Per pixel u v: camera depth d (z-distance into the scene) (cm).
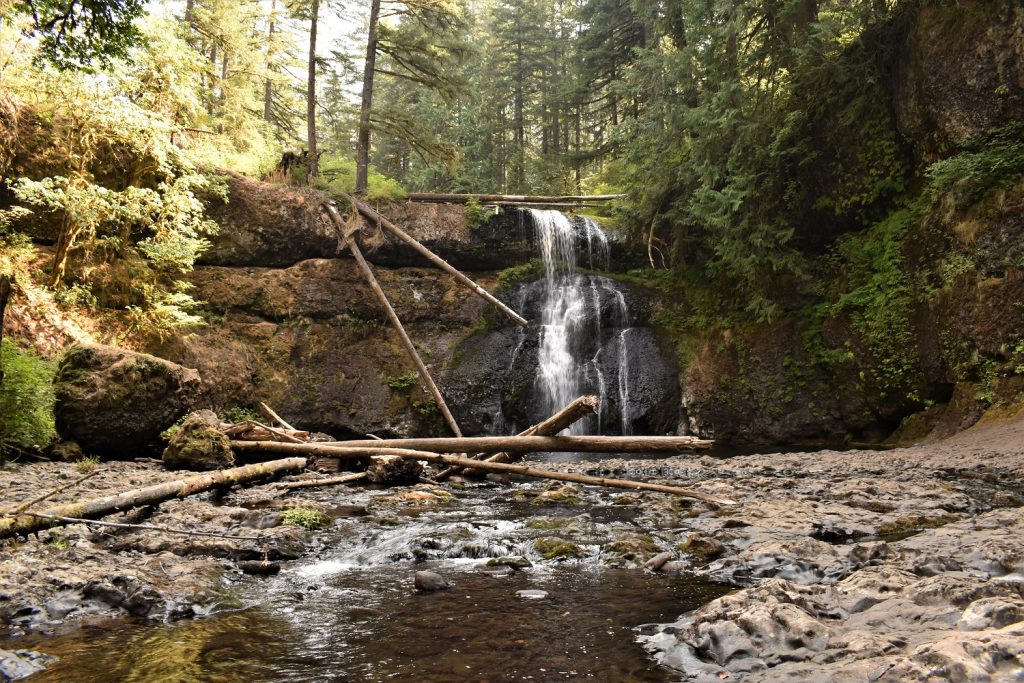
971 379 1655
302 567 546
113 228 1789
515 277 2250
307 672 319
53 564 470
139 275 1759
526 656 337
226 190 1942
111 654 343
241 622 399
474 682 304
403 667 325
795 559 504
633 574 516
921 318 1770
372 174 2600
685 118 2022
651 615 406
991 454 1286
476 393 2078
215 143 2181
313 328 2044
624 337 2219
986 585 345
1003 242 1595
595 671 314
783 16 1902
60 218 1736
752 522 674
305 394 1961
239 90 2547
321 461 1140
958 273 1675
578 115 3778
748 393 2056
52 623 389
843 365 1939
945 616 317
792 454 1548
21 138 1695
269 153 2541
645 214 2220
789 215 2083
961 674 243
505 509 838
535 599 446
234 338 1938
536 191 3900
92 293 1684
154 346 1719
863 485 932
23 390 1105
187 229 1719
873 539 620
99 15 1015
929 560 445
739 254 1969
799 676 272
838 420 1959
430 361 2098
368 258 2178
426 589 473
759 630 321
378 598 453
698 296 2233
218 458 1086
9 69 1611
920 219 1827
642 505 853
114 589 422
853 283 1955
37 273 1611
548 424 1007
